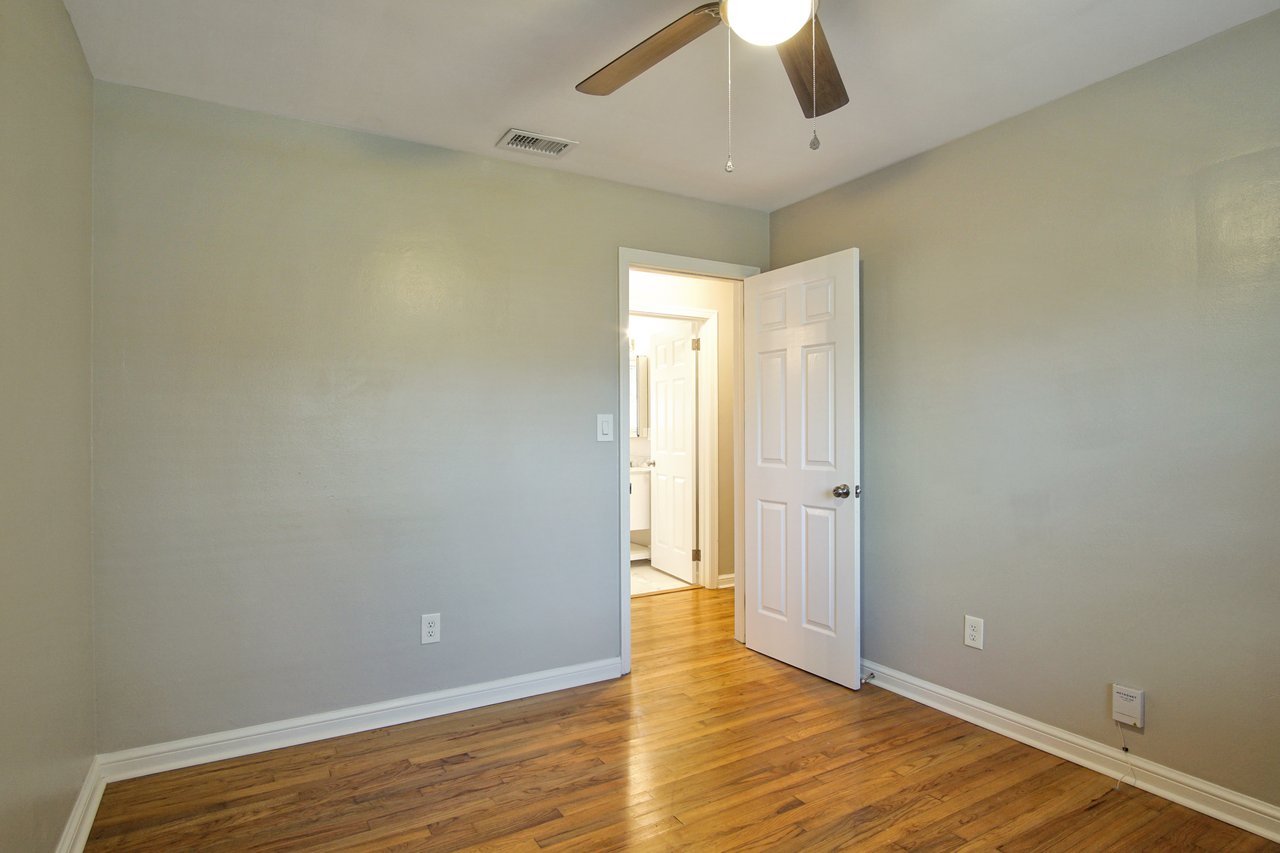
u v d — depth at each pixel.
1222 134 2.06
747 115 2.59
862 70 2.26
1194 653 2.11
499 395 2.99
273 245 2.55
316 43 2.09
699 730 2.68
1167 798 2.15
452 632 2.87
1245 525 2.01
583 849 1.91
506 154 2.96
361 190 2.71
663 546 5.48
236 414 2.47
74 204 2.01
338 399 2.65
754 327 3.59
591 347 3.23
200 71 2.25
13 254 1.47
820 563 3.22
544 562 3.09
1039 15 1.95
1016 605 2.59
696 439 5.04
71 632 1.95
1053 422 2.48
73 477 1.99
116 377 2.29
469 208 2.94
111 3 1.88
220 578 2.45
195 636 2.40
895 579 3.08
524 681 3.03
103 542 2.26
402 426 2.78
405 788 2.24
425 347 2.83
